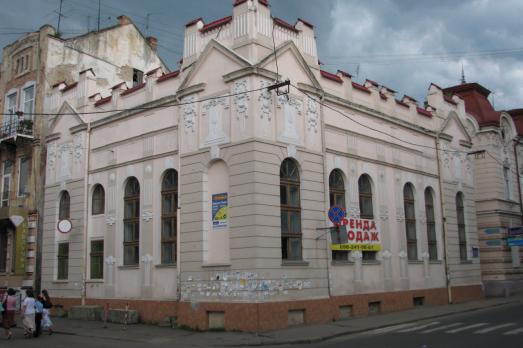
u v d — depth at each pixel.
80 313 25.09
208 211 21.30
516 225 37.28
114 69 34.72
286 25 22.59
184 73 23.14
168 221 23.16
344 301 22.56
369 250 24.64
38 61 32.16
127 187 25.56
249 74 20.41
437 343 15.20
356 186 24.75
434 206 30.23
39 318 19.77
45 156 30.75
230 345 16.78
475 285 31.92
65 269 28.03
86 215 27.00
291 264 20.45
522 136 40.47
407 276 26.78
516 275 35.62
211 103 21.69
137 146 24.98
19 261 29.91
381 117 26.88
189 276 21.30
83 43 33.47
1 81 35.12
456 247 31.03
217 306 19.97
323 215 22.41
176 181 23.02
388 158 27.09
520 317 21.52
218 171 21.30
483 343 14.73
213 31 22.53
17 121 31.61
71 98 29.48
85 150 27.69
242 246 19.66
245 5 21.23
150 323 22.66
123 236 25.11
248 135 20.12
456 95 35.19
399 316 23.00
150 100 24.66
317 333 18.33
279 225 20.25
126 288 24.34
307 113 22.48
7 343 17.84
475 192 36.00
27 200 31.00
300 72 22.45
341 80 24.89
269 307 19.22
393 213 26.80
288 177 21.42
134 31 36.38
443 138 31.77
